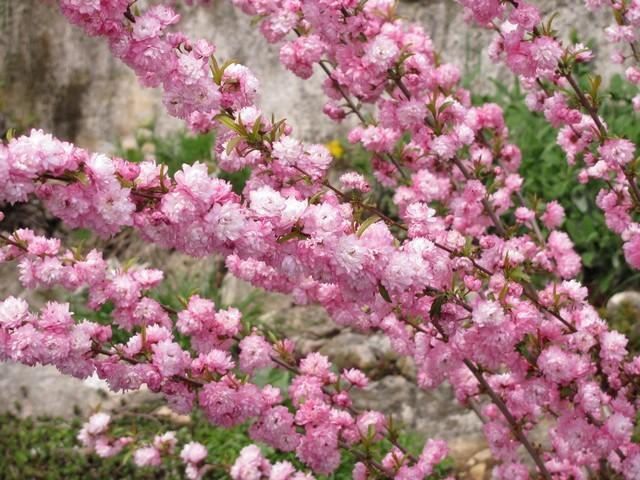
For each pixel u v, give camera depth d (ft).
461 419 16.44
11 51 24.88
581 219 18.49
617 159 10.14
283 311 19.20
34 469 15.66
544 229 18.11
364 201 9.19
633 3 10.85
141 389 17.34
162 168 6.59
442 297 7.76
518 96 20.42
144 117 24.50
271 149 8.21
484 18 8.82
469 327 8.32
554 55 8.96
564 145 11.73
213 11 23.75
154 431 16.24
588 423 9.25
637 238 10.21
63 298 19.97
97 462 15.71
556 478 11.33
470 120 11.82
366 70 9.56
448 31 22.34
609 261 17.94
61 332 8.28
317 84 23.00
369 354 17.83
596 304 17.79
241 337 10.52
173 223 6.59
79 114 24.84
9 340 8.01
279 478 10.52
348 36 9.50
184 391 9.18
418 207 8.84
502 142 12.12
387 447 15.12
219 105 7.86
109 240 22.03
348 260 6.46
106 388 17.42
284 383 15.61
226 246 6.73
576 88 9.85
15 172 5.95
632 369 10.26
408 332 10.71
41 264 9.07
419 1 22.43
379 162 11.76
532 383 8.80
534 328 8.23
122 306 9.55
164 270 20.97
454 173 12.16
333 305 10.59
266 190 6.57
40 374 17.83
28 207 23.25
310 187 8.70
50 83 24.90
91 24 7.23
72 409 17.19
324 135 22.95
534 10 8.76
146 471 15.33
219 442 15.67
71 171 6.15
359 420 10.50
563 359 8.45
